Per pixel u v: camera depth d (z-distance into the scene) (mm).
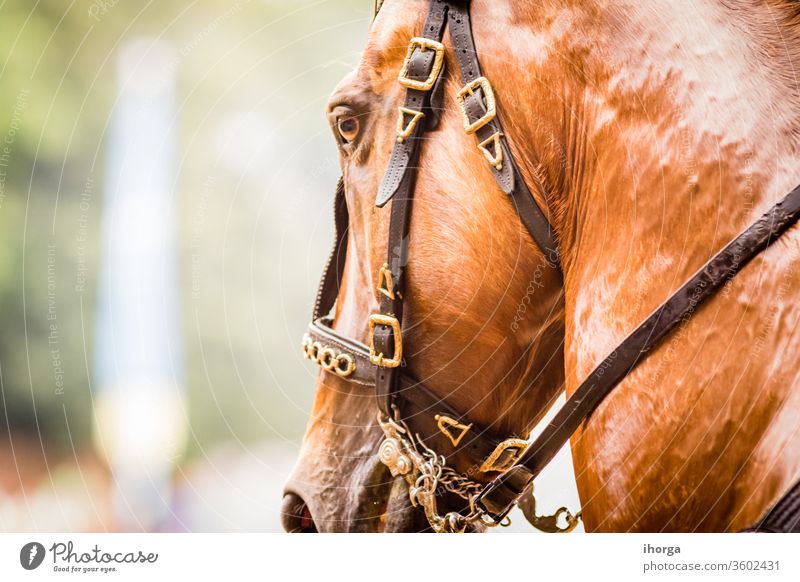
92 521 14461
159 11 11695
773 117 2869
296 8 10453
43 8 15234
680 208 2973
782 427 2611
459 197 3586
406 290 3734
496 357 3725
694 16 3078
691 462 2812
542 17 3416
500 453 3775
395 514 4062
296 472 4332
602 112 3238
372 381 4070
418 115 3596
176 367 14609
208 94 11258
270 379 15062
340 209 4527
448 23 3596
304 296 13961
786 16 2973
